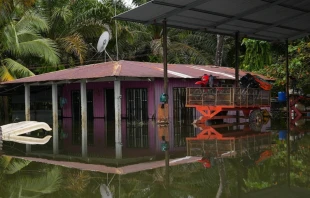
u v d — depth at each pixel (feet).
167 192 15.44
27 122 40.81
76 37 74.13
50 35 77.30
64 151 27.35
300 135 32.17
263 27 46.78
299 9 40.70
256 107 45.01
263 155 22.80
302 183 16.25
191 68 63.36
